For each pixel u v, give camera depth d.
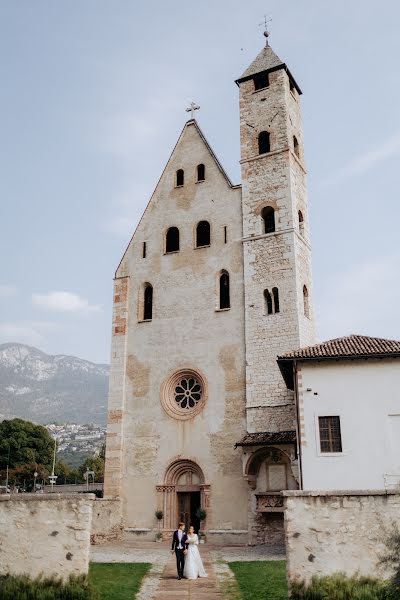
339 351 29.92
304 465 28.47
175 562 27.00
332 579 16.22
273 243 40.59
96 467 127.38
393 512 16.81
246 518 35.66
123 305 44.44
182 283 43.06
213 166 45.28
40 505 18.75
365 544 16.66
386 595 15.45
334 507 17.08
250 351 38.78
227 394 38.72
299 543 16.94
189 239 44.06
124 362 42.88
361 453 28.11
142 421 40.91
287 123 43.78
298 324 37.97
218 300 41.53
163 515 38.19
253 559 27.84
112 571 23.20
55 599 16.84
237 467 36.91
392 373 28.92
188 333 41.50
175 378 41.06
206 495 37.03
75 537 18.34
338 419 28.92
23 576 17.91
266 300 39.84
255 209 42.25
